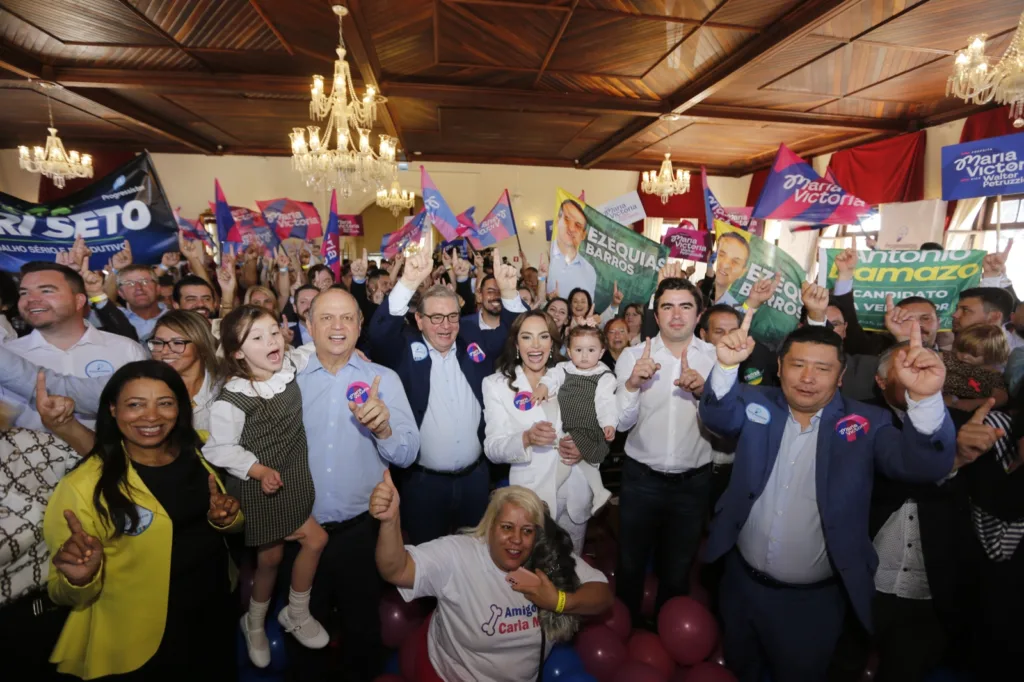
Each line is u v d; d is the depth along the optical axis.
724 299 3.48
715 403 1.86
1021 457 1.62
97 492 1.51
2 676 1.65
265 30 5.50
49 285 2.19
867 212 3.90
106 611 1.56
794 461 1.84
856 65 6.02
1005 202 6.78
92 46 5.99
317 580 2.12
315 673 2.21
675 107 7.45
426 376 2.54
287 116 8.68
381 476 2.21
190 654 1.70
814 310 2.82
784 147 4.02
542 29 5.38
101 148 10.80
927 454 1.50
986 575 1.72
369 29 5.41
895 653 1.81
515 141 10.21
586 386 2.47
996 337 2.21
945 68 5.96
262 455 1.89
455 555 1.86
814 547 1.82
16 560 1.62
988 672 1.76
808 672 1.87
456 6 4.93
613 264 4.02
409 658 2.16
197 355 2.19
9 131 9.72
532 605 1.89
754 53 5.62
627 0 4.77
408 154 11.36
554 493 2.40
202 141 10.42
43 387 1.64
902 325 2.71
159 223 3.29
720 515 1.96
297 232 7.93
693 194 12.60
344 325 2.05
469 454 2.61
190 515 1.66
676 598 2.44
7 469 1.63
